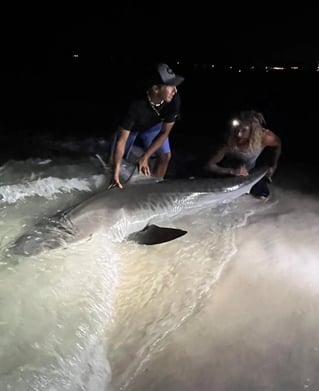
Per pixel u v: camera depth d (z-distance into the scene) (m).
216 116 5.89
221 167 2.93
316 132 5.11
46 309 1.57
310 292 1.87
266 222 2.54
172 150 4.02
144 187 2.53
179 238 2.30
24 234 2.05
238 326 1.65
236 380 1.40
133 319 1.66
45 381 1.27
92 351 1.46
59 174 3.03
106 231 2.17
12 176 2.95
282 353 1.52
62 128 4.82
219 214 2.62
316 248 2.24
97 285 1.76
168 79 2.40
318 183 3.29
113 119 5.34
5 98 6.57
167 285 1.89
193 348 1.53
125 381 1.38
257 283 1.93
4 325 1.46
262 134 2.82
